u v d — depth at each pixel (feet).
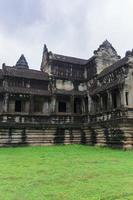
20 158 57.72
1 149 82.74
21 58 176.24
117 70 95.45
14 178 34.65
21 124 96.43
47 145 98.89
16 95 102.73
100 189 28.37
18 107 105.70
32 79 111.45
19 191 27.86
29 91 104.83
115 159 55.16
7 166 45.24
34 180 33.30
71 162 50.52
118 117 84.17
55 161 52.21
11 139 93.86
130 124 80.89
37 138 98.63
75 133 106.63
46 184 31.07
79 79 122.93
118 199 24.73
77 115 109.70
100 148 85.51
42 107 109.91
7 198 25.21
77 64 124.77
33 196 25.84
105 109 98.43
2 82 107.04
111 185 30.19
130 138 79.71
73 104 111.14
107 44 121.70
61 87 117.29
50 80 115.44
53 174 37.37
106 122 89.51
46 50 127.54
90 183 31.40
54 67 118.21
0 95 102.01
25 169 41.96
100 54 117.60
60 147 90.33
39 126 99.71
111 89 92.17
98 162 50.34
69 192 27.27
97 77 110.32
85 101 114.11
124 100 84.43
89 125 101.50
